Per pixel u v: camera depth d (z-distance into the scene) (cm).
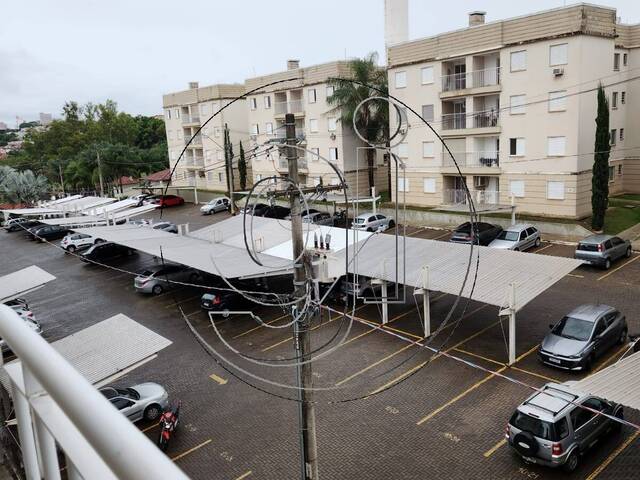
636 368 1134
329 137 4703
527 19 3412
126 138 8712
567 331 1759
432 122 4041
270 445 1434
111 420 154
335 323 2206
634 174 3984
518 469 1260
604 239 2661
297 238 861
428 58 3966
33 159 8519
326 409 1585
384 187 4912
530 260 2100
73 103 8825
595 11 3288
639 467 1235
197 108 6150
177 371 1916
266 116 5356
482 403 1548
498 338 1955
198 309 2556
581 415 1259
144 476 130
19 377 236
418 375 1734
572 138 3344
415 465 1307
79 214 4594
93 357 1524
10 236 4938
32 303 2902
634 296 2266
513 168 3638
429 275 2078
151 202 5850
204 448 1442
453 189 4019
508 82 3569
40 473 241
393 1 4669
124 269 3462
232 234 3164
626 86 3897
